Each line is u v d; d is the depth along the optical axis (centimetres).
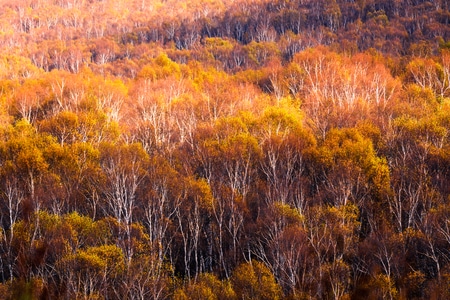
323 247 5728
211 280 5681
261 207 6919
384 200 6781
